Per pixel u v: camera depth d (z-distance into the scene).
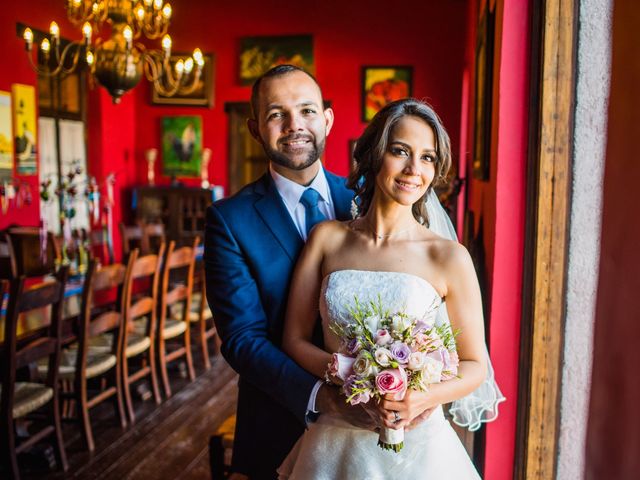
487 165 2.91
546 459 2.43
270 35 8.58
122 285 4.31
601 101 2.28
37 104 6.88
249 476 2.14
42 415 4.27
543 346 2.39
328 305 1.84
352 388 1.55
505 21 2.42
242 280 2.01
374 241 1.89
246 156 8.97
